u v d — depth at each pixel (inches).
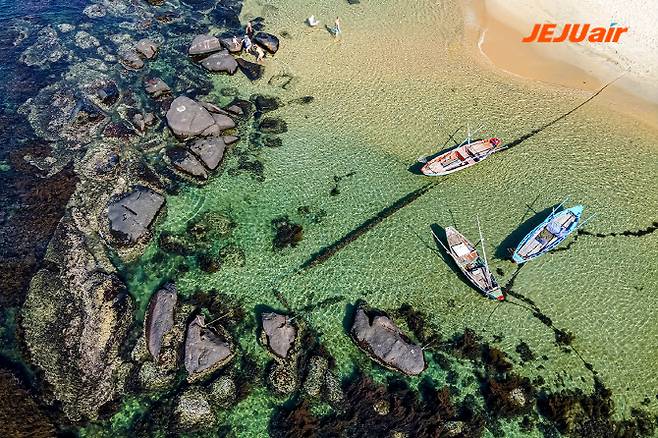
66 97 1492.4
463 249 1175.0
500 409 972.6
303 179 1334.9
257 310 1099.3
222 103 1507.1
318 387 986.7
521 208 1286.9
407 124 1466.5
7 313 1074.7
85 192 1279.5
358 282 1146.0
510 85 1598.2
